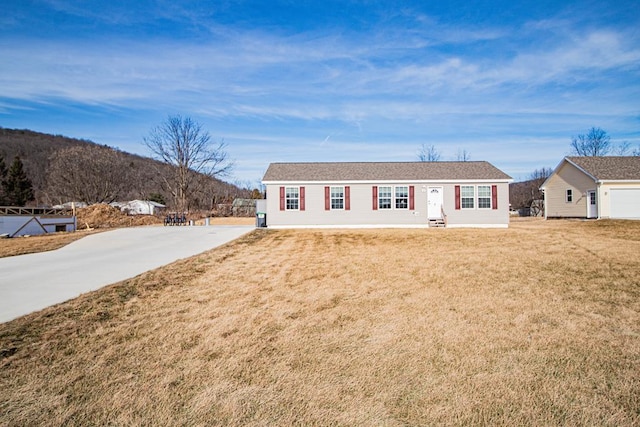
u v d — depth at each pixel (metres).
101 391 3.89
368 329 5.71
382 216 23.45
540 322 5.95
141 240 17.98
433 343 5.14
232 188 59.12
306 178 23.64
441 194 23.52
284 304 7.06
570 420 3.33
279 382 4.09
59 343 5.12
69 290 7.97
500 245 15.07
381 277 9.40
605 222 23.84
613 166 28.89
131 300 7.24
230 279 9.19
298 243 16.50
